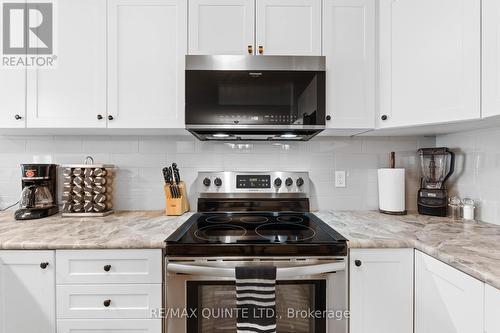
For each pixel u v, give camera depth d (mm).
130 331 1105
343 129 1457
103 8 1399
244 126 1352
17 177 1721
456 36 1135
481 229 1280
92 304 1101
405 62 1307
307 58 1360
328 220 1486
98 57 1400
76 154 1736
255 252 1089
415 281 1101
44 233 1213
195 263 1086
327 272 1074
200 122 1343
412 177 1763
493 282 755
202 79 1341
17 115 1386
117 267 1102
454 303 912
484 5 1045
